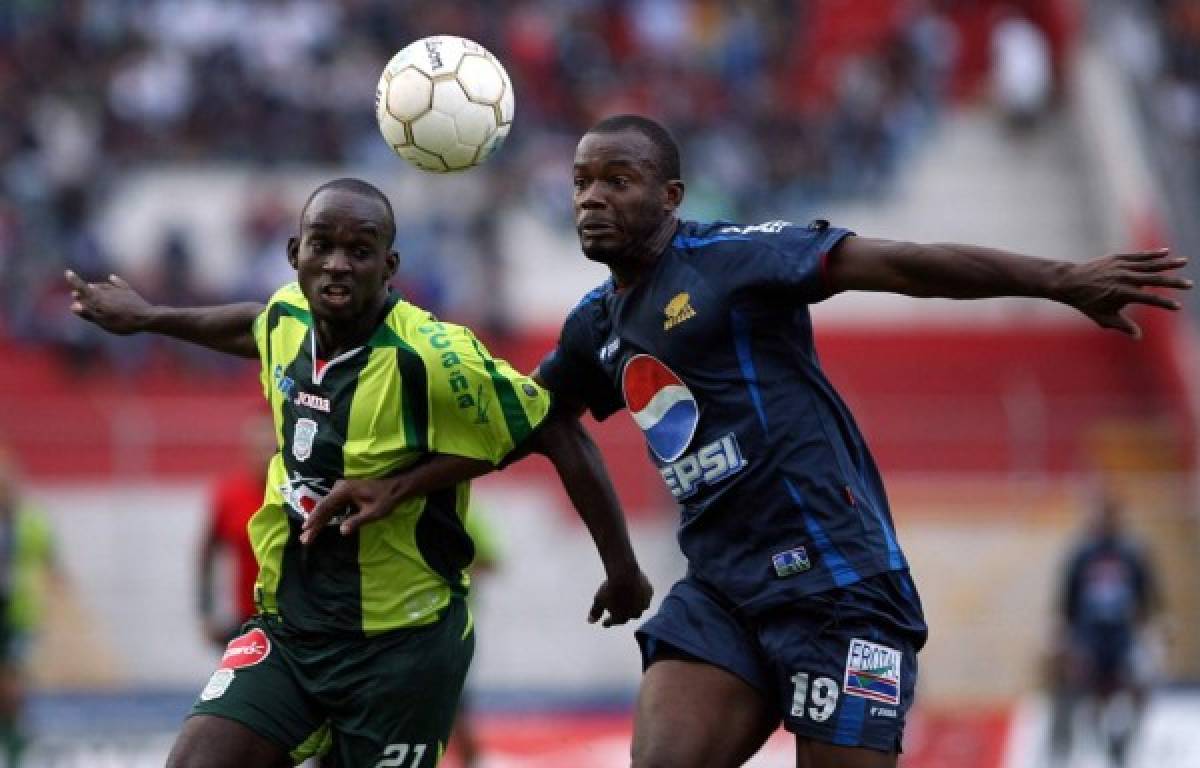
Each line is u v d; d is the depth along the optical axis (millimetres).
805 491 23625
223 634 42312
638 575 26000
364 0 106062
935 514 70812
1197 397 75312
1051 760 55188
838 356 87125
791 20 111875
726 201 96250
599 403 25828
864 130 101875
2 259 86750
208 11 104875
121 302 26625
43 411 69938
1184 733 56156
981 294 22469
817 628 23500
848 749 23391
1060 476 71938
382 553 24562
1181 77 111250
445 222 90000
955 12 115188
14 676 51469
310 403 24547
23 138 95250
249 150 99438
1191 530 69625
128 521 69062
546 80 103812
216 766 23969
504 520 72500
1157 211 97062
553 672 69062
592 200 24094
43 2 104250
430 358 24375
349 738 24828
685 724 23438
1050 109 109000
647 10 110188
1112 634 56375
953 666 68875
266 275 86625
